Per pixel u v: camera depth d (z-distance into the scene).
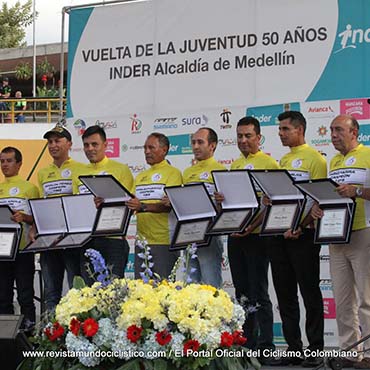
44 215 6.70
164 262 6.54
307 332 6.11
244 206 6.12
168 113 7.89
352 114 7.11
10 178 7.23
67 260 6.87
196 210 6.20
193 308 3.66
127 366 3.59
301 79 7.31
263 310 6.30
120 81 8.15
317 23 7.25
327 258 7.18
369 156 5.91
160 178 6.66
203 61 7.74
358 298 6.21
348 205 5.69
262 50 7.48
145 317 3.61
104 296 3.74
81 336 3.65
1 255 6.79
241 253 6.35
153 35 7.99
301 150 6.26
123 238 6.73
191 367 3.61
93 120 8.26
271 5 7.45
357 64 7.10
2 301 7.11
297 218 5.91
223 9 7.65
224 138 7.62
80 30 8.35
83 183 6.26
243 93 7.55
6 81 21.55
